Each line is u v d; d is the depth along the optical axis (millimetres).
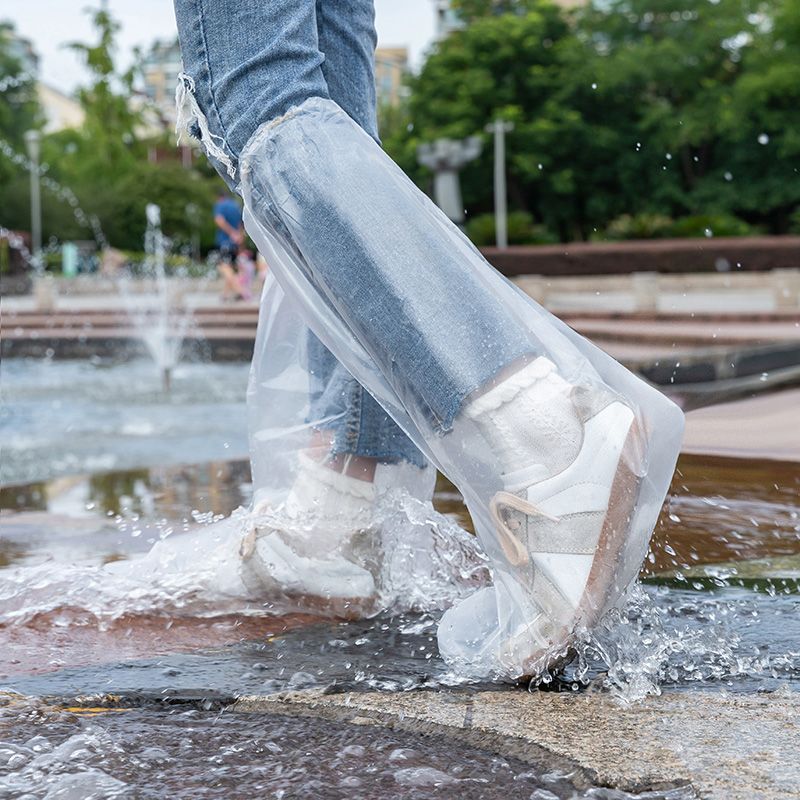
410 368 1105
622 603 1116
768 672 1097
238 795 806
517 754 896
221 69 1200
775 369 5961
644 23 38844
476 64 37406
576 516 1059
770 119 33812
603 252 18297
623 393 1119
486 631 1160
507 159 36406
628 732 922
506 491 1076
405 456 1381
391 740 936
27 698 1059
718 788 793
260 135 1176
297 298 1205
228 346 10336
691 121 35125
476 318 1096
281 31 1189
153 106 46406
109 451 3832
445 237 1133
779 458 2637
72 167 51781
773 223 37031
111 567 1521
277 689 1076
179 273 27156
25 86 51969
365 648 1225
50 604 1406
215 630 1308
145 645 1247
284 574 1370
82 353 10828
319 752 903
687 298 15203
